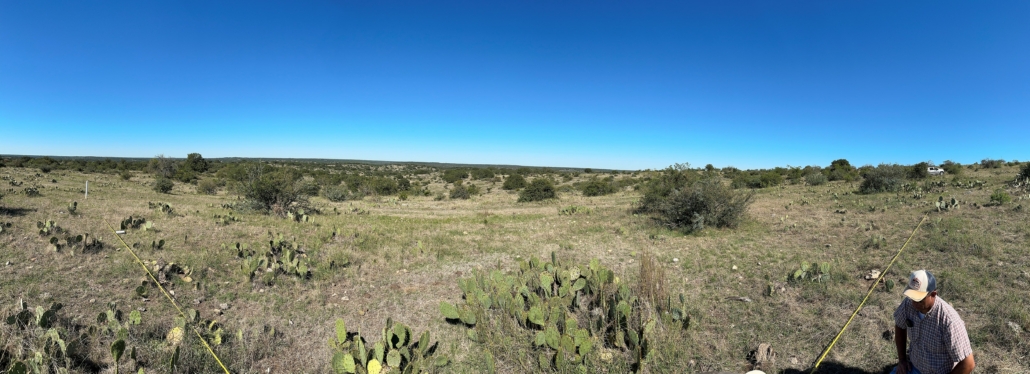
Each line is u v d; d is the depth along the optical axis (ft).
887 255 24.81
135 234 30.22
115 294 18.72
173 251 26.37
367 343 16.26
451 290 22.40
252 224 39.45
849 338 15.21
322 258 27.55
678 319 16.56
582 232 38.55
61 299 17.67
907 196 51.29
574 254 30.19
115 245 26.30
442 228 41.55
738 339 15.94
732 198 38.68
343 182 127.65
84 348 13.66
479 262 28.02
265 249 28.22
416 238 35.22
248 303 19.49
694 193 38.32
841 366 13.66
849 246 28.07
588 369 13.67
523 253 30.50
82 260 22.58
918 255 23.88
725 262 26.27
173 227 34.22
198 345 14.19
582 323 16.84
